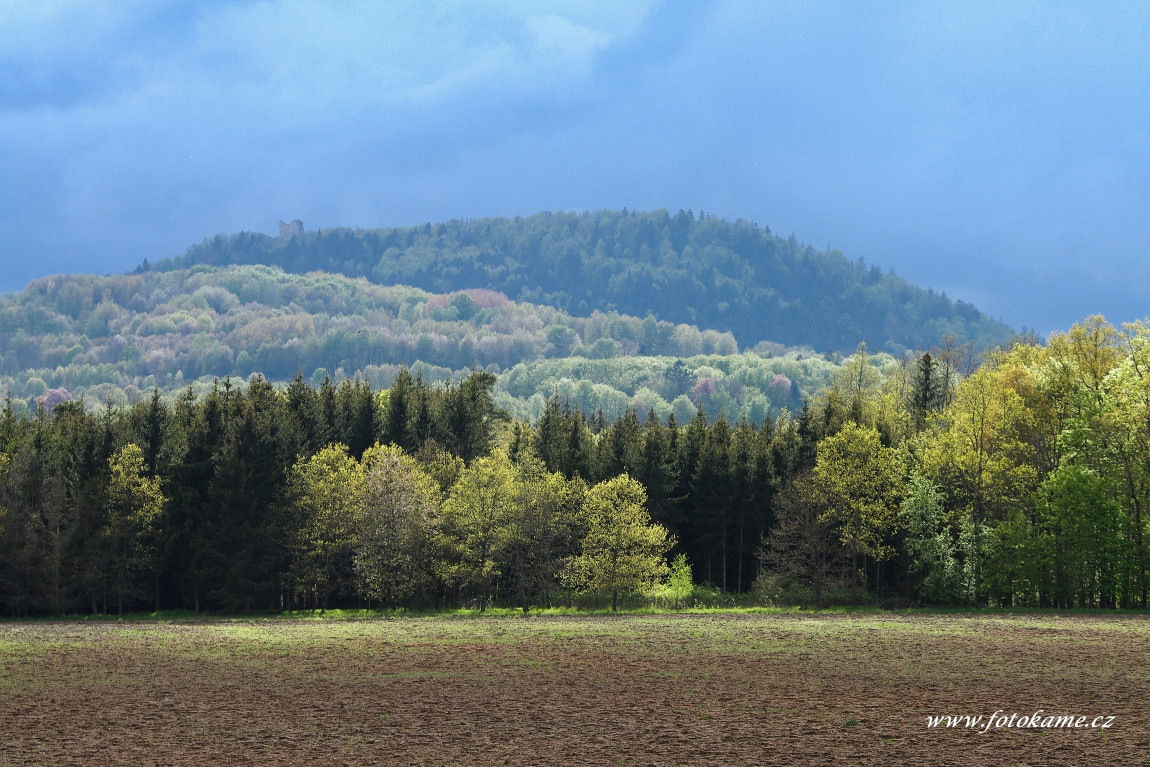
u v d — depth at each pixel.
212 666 42.75
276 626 65.00
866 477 78.69
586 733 28.27
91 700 34.16
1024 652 46.06
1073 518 73.44
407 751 26.25
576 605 81.69
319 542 78.94
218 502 82.62
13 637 57.41
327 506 80.50
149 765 25.02
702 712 31.30
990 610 73.88
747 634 55.44
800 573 79.75
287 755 25.92
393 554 78.75
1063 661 42.72
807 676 38.69
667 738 27.58
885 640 51.66
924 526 78.19
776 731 28.41
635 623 64.12
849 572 83.00
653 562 76.31
